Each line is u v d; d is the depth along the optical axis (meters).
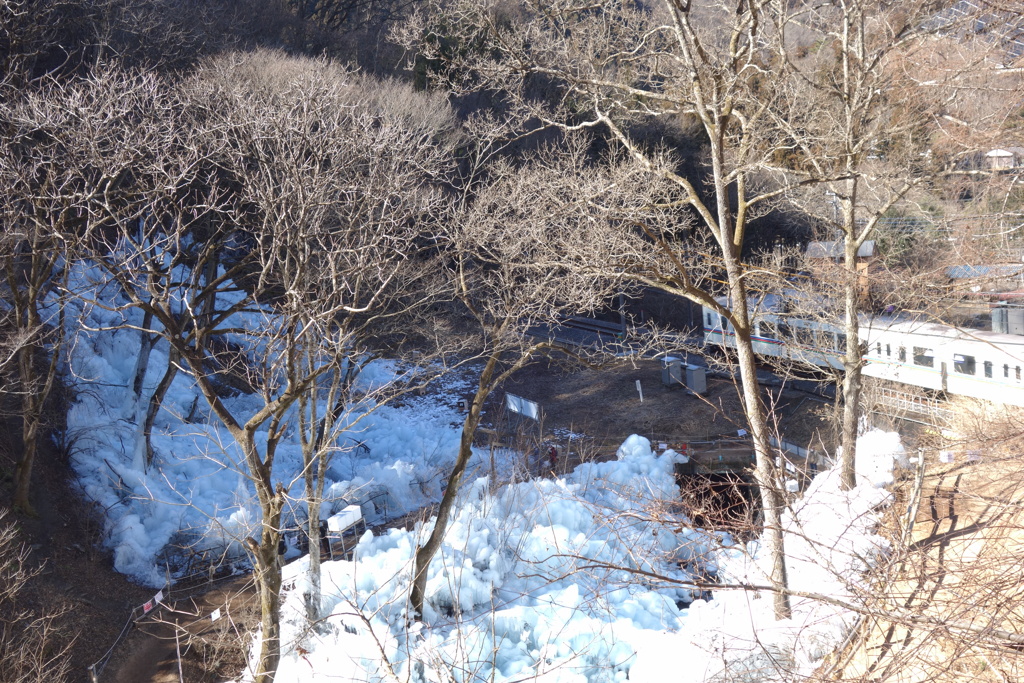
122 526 20.31
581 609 13.79
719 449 24.45
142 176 18.92
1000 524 6.84
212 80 24.28
